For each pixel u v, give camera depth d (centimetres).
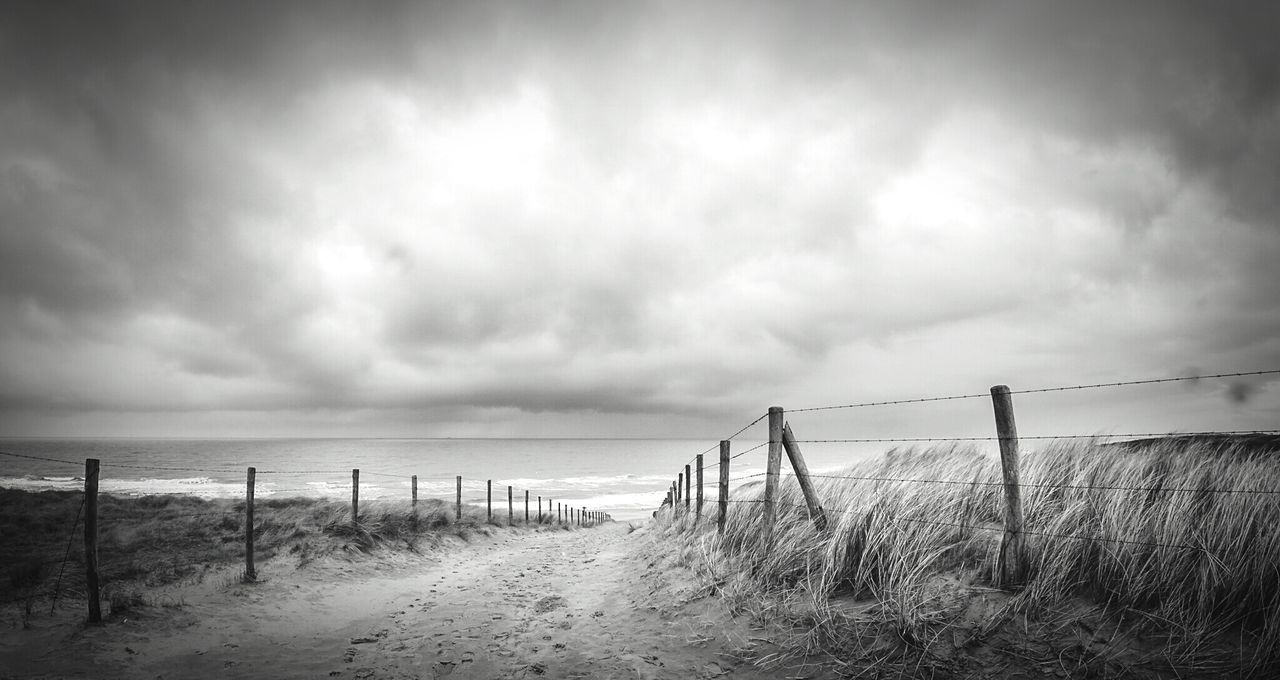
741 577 623
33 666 518
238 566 984
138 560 1011
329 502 2048
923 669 390
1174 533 434
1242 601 382
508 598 808
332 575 1001
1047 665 371
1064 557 452
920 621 431
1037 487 571
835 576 544
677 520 1282
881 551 535
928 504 602
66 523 1401
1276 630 348
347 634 642
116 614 662
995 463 677
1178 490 483
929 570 500
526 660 518
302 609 767
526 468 12925
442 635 622
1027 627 407
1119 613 405
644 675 450
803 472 713
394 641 607
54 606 693
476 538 1736
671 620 580
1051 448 727
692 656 480
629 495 7294
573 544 1719
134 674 506
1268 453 570
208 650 576
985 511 582
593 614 663
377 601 832
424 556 1328
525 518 2911
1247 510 432
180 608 714
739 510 883
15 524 1353
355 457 16012
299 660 546
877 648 425
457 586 942
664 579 746
